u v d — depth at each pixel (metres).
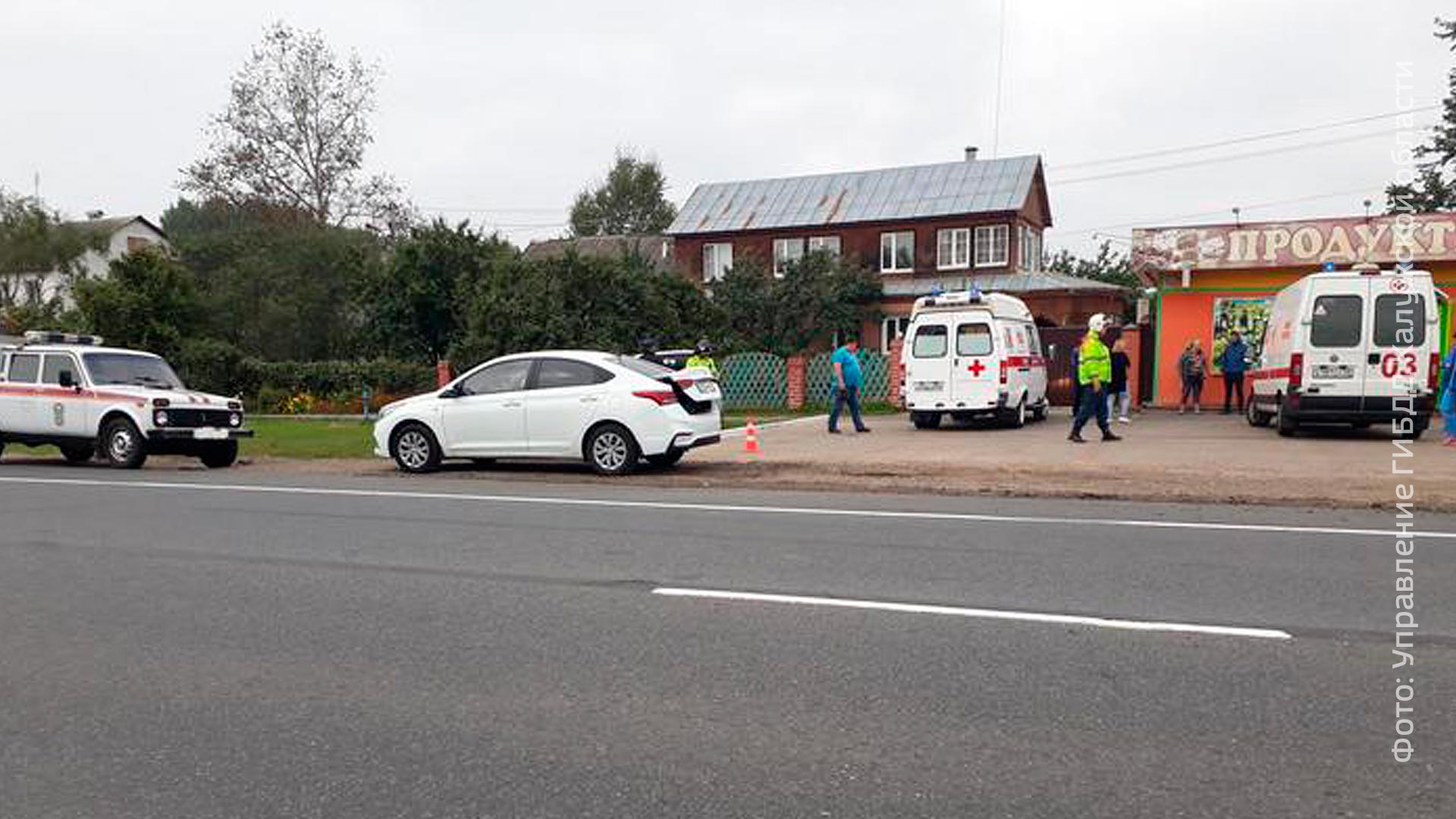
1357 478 11.52
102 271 50.81
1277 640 5.52
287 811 3.72
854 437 18.38
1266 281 22.50
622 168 75.62
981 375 19.27
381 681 5.09
